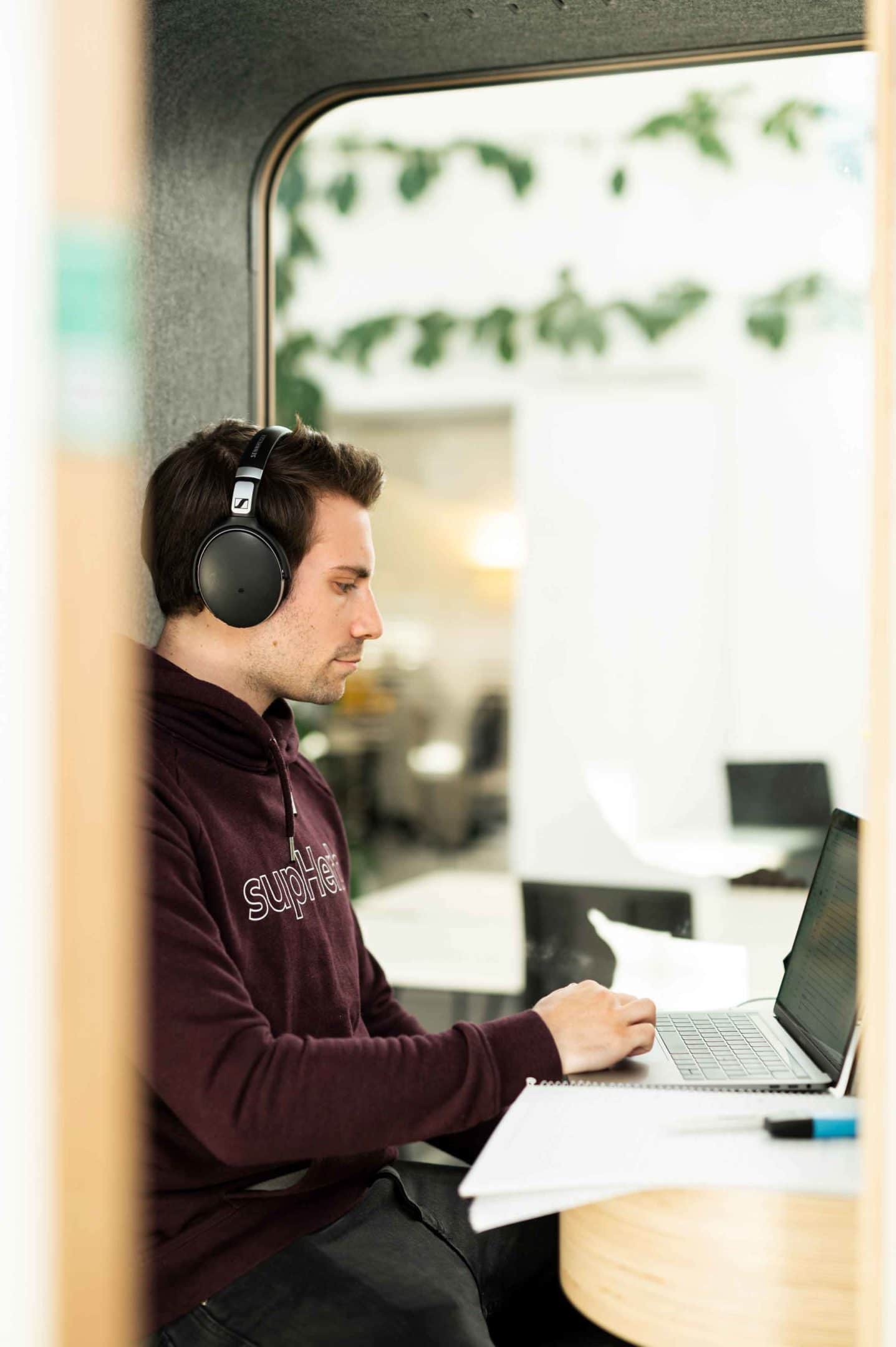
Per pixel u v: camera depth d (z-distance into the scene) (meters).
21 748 0.51
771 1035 1.22
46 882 0.52
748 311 3.99
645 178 4.05
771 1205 0.77
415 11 1.50
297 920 1.22
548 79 1.67
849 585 3.97
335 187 4.31
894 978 0.59
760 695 4.05
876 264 0.61
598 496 4.17
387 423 4.68
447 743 4.86
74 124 0.51
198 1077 0.99
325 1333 1.02
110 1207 0.53
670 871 2.61
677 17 1.50
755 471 4.04
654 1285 0.81
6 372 0.50
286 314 4.38
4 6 0.50
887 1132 0.59
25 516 0.51
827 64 1.63
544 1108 0.93
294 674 1.27
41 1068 0.51
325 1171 1.17
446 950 2.62
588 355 4.17
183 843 1.10
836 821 1.29
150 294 1.58
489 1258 1.32
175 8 1.46
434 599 4.82
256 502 1.23
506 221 4.20
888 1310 0.59
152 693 1.20
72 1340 0.52
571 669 4.21
